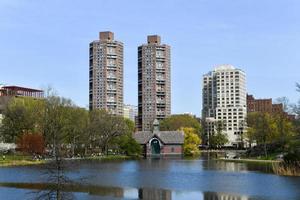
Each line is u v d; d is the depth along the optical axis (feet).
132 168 370.12
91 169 356.59
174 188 223.92
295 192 206.49
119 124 641.81
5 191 204.44
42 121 511.81
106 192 206.69
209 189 219.20
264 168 362.33
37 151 465.88
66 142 543.80
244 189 218.38
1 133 533.96
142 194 201.87
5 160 435.53
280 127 547.90
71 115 536.42
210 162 466.70
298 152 336.70
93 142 610.65
